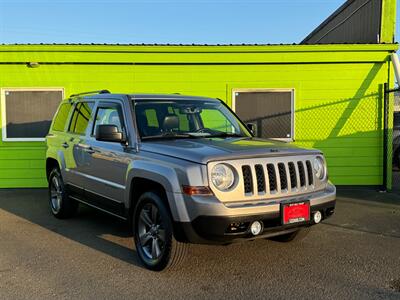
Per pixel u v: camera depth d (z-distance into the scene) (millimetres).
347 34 12359
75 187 6781
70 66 10180
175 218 4434
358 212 7758
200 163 4359
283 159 4711
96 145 6047
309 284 4520
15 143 10227
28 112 10258
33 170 10297
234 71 10250
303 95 10234
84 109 6824
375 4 10367
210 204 4242
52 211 7609
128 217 5363
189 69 10242
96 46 10016
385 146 9789
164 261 4703
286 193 4668
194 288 4430
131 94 5910
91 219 7402
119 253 5562
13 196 9414
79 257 5414
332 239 6137
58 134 7516
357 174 10250
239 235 4352
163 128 5523
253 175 4480
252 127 6562
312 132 10297
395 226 6832
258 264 5109
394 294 4270
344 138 10242
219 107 6371
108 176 5734
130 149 5273
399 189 10164
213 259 5273
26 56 10031
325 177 5176
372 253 5520
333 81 10172
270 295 4258
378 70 10070
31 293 4328
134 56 10109
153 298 4207
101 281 4625
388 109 9961
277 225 4547
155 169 4715
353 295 4246
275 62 10133
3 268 5039
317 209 4828
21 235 6418
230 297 4219
